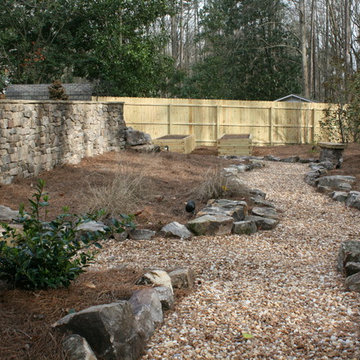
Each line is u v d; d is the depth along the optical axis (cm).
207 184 732
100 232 332
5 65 2694
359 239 534
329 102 1803
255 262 452
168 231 539
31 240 299
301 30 2795
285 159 1380
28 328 259
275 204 730
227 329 302
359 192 742
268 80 3039
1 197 646
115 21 2373
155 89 2619
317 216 655
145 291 319
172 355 268
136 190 702
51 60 2547
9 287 307
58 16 2572
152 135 1936
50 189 733
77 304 294
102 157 1083
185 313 325
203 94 3056
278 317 321
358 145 1666
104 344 249
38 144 833
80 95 1972
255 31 3089
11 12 2614
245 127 1978
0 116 694
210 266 437
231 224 559
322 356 267
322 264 447
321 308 337
